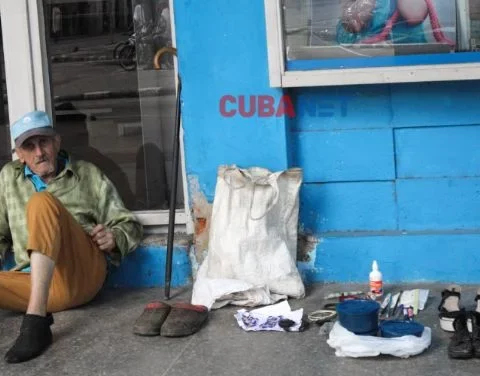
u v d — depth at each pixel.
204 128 4.62
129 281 4.80
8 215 4.60
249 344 3.95
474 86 4.54
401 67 4.39
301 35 4.45
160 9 4.82
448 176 4.62
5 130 5.04
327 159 4.68
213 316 4.30
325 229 4.73
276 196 4.38
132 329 4.21
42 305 4.01
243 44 4.53
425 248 4.55
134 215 4.70
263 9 4.49
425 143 4.61
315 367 3.67
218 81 4.58
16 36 4.83
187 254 4.73
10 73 4.87
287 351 3.85
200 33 4.55
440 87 4.56
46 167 4.46
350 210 4.70
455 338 3.70
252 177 4.48
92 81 4.93
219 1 4.51
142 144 4.96
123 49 4.88
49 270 4.01
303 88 4.64
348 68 4.43
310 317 4.12
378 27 4.41
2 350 4.08
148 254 4.77
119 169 5.00
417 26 4.39
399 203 4.67
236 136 4.61
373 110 4.62
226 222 4.43
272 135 4.59
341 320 3.77
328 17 4.42
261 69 4.54
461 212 4.64
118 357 3.91
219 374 3.67
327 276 4.64
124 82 4.91
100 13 4.86
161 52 4.61
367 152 4.65
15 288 4.32
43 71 4.88
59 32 4.89
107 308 4.52
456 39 4.39
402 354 3.67
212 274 4.44
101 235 4.44
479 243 4.50
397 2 4.39
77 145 5.00
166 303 4.32
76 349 4.02
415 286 4.54
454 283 4.55
